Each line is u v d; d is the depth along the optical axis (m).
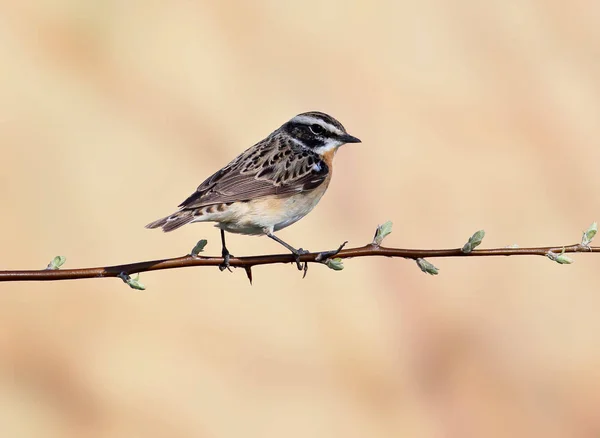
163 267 9.63
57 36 20.58
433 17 22.08
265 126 20.66
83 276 9.25
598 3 22.09
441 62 21.70
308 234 19.45
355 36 21.75
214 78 20.83
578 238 20.22
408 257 9.88
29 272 9.11
